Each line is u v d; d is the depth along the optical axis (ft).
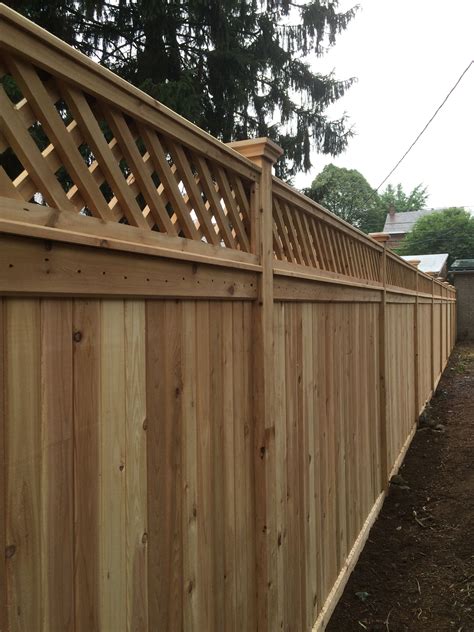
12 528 3.18
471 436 20.33
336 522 9.92
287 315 7.70
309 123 32.96
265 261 6.66
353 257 11.69
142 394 4.48
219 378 5.77
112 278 4.01
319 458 9.02
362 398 12.21
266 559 6.57
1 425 3.14
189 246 5.05
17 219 3.16
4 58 3.16
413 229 120.16
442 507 13.91
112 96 3.99
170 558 4.80
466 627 8.84
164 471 4.75
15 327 3.26
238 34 29.22
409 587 10.16
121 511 4.18
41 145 12.44
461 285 70.18
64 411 3.63
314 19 30.55
